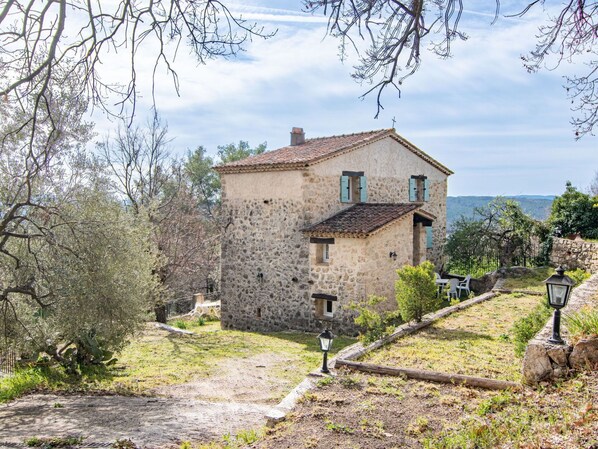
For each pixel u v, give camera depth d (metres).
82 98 7.52
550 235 19.70
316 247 16.38
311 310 16.52
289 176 16.80
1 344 10.71
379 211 16.80
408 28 4.55
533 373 6.49
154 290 16.20
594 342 6.17
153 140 22.30
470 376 7.21
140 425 7.29
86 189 11.53
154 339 16.28
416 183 20.84
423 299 11.55
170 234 22.17
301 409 6.54
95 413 8.14
